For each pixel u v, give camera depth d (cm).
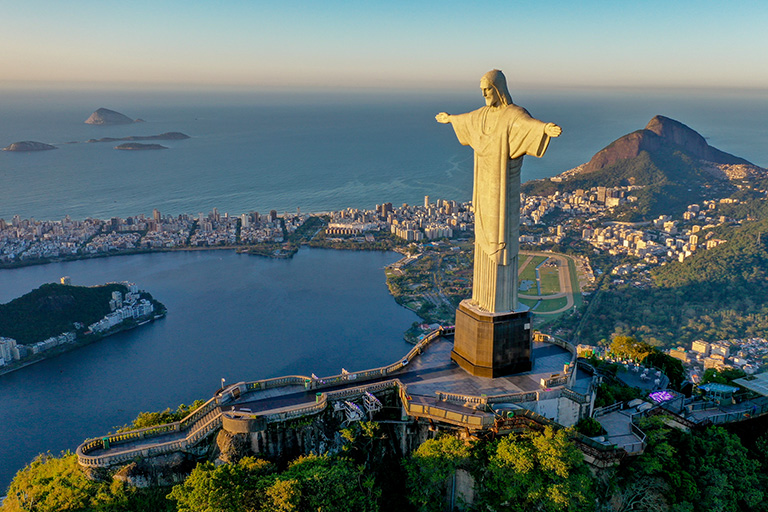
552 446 6231
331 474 6094
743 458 7281
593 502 6331
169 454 6450
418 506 6800
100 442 6519
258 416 6531
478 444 6569
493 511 6444
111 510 6047
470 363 7781
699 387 8888
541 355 8425
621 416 7656
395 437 7244
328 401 7012
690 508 6656
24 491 6381
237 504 5653
